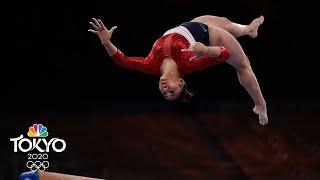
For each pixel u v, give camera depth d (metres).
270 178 27.12
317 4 32.62
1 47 31.72
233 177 27.23
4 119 30.09
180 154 28.98
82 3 31.83
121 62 11.57
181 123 32.44
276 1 32.44
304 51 33.66
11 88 31.92
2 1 31.06
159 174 26.98
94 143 29.06
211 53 11.12
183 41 11.69
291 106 34.25
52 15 31.75
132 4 32.19
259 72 33.94
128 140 29.91
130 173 26.91
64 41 32.28
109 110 32.72
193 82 34.09
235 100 34.41
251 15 32.25
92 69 33.03
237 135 31.25
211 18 13.05
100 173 26.72
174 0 32.16
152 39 32.72
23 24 31.59
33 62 32.22
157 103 33.78
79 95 32.91
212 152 29.48
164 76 11.27
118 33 32.53
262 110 13.01
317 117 33.44
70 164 26.81
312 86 34.16
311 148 30.19
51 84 32.53
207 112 33.69
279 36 33.25
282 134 31.50
